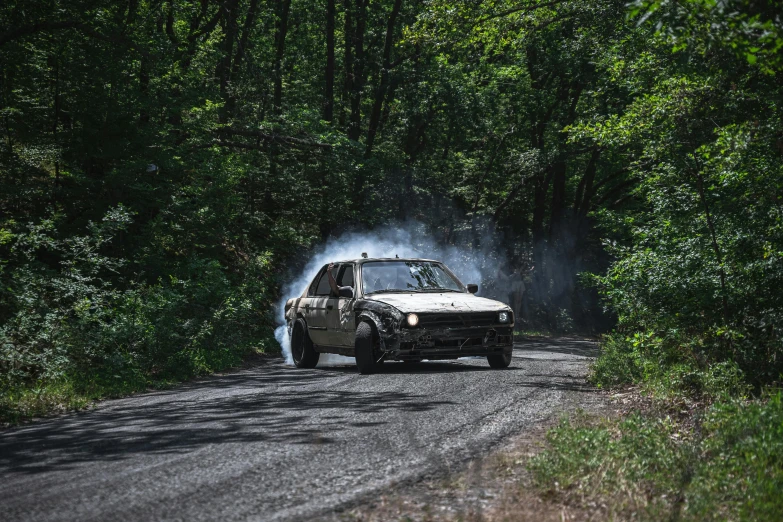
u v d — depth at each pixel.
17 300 18.00
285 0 48.12
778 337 13.32
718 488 7.27
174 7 35.56
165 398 15.32
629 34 22.12
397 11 50.19
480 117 52.41
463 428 10.61
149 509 7.07
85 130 29.59
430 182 51.78
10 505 7.36
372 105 55.38
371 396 13.77
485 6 24.45
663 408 12.20
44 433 11.68
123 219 21.17
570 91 53.00
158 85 31.27
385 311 17.52
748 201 14.25
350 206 44.22
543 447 9.31
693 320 15.28
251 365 23.39
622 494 7.25
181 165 30.66
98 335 18.81
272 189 39.00
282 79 50.50
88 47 29.36
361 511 6.89
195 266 26.45
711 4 9.59
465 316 17.59
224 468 8.57
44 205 29.02
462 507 6.99
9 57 28.19
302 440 10.01
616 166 54.38
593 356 23.75
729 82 14.13
